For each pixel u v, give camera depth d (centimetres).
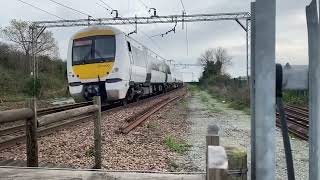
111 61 2039
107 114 1817
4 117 502
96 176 348
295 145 1179
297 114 2161
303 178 782
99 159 755
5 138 1077
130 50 2234
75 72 2084
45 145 971
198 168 830
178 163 872
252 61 221
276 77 212
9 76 4503
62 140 1045
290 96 3259
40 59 6341
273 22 182
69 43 2127
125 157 879
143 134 1262
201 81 10319
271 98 184
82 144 989
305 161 944
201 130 1523
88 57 2067
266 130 186
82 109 691
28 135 583
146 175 340
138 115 1719
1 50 5872
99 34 2078
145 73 2769
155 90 3772
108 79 2034
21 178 358
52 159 815
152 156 912
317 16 192
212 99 4544
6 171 378
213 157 177
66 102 3319
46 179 352
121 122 1497
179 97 4281
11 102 3067
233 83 4812
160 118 1875
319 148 190
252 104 219
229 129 1570
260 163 187
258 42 184
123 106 2305
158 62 3609
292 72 213
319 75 190
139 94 2750
